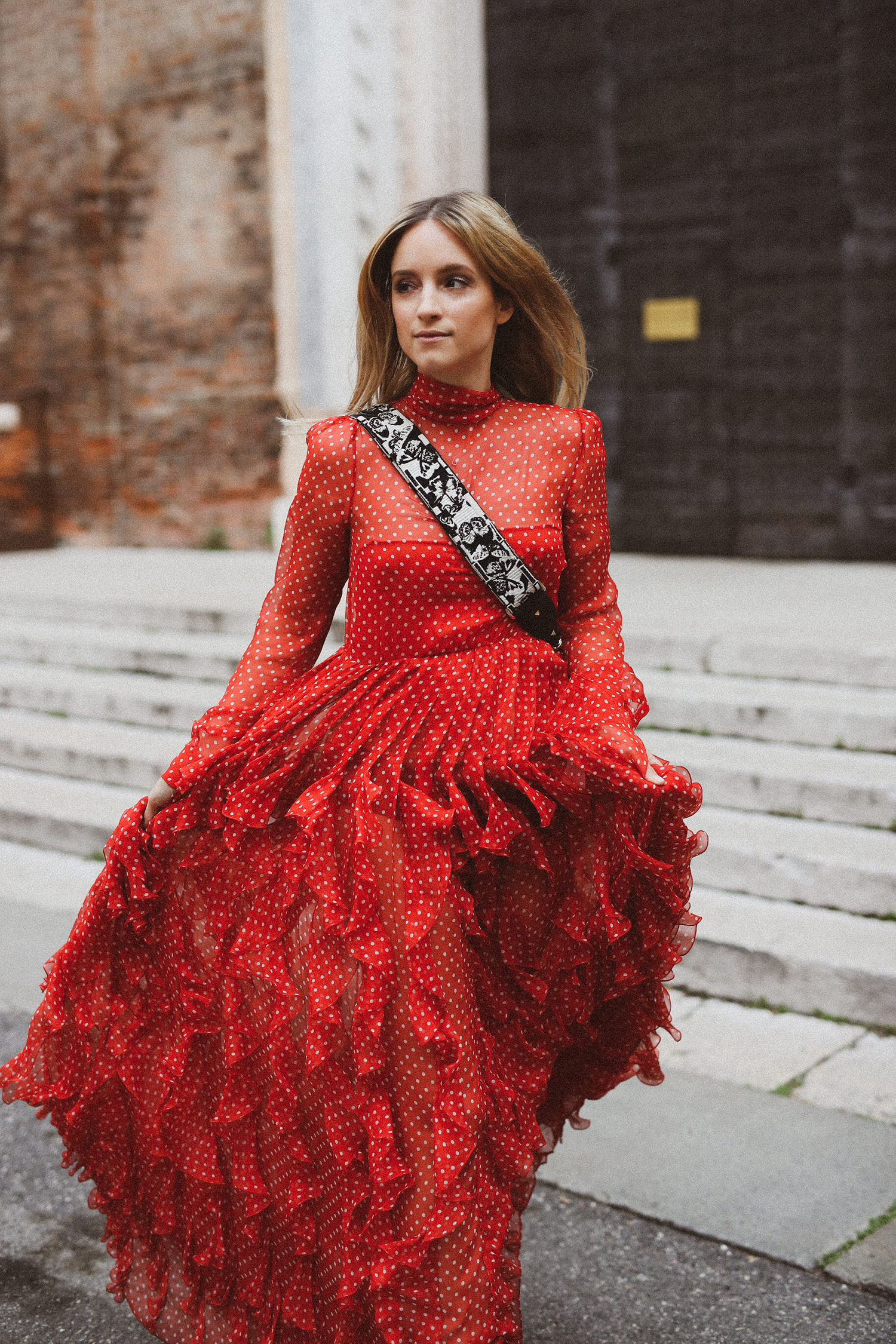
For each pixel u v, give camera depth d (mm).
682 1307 2510
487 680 2061
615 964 2174
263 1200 2092
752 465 7973
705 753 4656
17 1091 2324
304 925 2008
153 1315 2264
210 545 9820
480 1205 1955
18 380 10445
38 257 10172
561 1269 2645
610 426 8359
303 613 2182
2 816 5641
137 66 9531
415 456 2055
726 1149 3029
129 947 2230
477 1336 1922
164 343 9781
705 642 5195
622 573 7359
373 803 1958
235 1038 2053
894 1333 2422
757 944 3814
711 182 7855
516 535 2059
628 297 8219
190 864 2107
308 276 7805
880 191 7395
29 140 10047
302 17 7551
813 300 7660
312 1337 2076
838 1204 2789
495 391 2146
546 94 8289
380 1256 1914
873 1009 3625
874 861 3996
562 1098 2369
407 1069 1931
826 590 6590
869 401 7582
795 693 4863
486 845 1953
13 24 9945
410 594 2057
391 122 7641
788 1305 2504
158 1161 2217
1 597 7461
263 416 9422
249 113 9086
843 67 7387
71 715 6371
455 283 2043
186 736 5879
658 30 7898
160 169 9578
